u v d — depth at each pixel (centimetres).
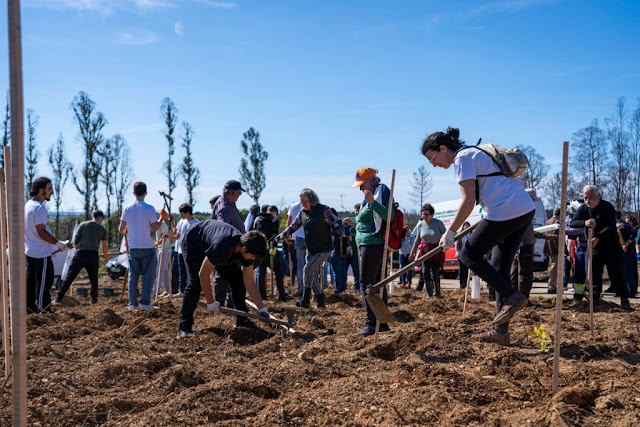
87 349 589
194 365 507
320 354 558
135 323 765
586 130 3419
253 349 587
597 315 818
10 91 238
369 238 652
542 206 1883
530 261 857
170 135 3753
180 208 1195
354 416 372
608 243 910
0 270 463
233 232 618
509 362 480
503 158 503
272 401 411
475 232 510
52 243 853
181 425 366
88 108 3391
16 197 241
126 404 410
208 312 883
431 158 539
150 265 975
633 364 486
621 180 3369
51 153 3347
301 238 1155
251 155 4038
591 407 363
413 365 483
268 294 1302
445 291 1355
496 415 360
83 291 1323
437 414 367
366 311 654
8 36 237
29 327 739
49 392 433
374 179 657
